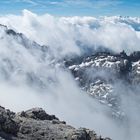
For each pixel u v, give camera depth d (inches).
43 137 2349.9
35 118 2891.2
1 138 2033.7
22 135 2251.5
